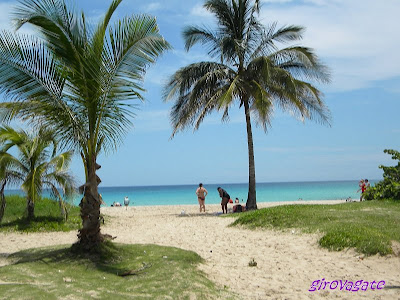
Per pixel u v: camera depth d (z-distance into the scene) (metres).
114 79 8.35
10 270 6.94
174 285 6.37
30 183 14.02
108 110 8.73
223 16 21.91
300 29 21.06
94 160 8.37
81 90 8.28
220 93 20.94
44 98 8.16
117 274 7.16
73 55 7.93
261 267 8.30
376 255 8.67
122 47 8.20
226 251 9.92
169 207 29.00
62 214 15.66
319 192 79.62
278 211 14.30
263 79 20.55
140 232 14.02
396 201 17.53
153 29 8.28
